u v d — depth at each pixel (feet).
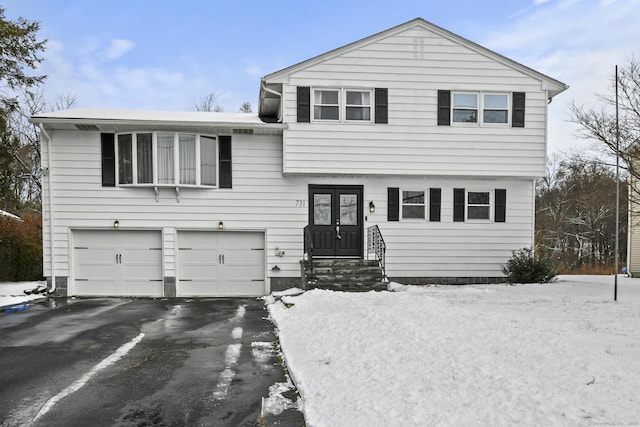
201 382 16.74
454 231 43.80
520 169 42.83
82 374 17.79
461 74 42.47
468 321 21.03
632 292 35.37
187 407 14.32
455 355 15.55
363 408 12.26
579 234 114.21
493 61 42.73
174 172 41.39
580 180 81.66
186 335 24.88
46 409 14.17
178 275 42.73
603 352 15.62
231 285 43.29
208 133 42.39
